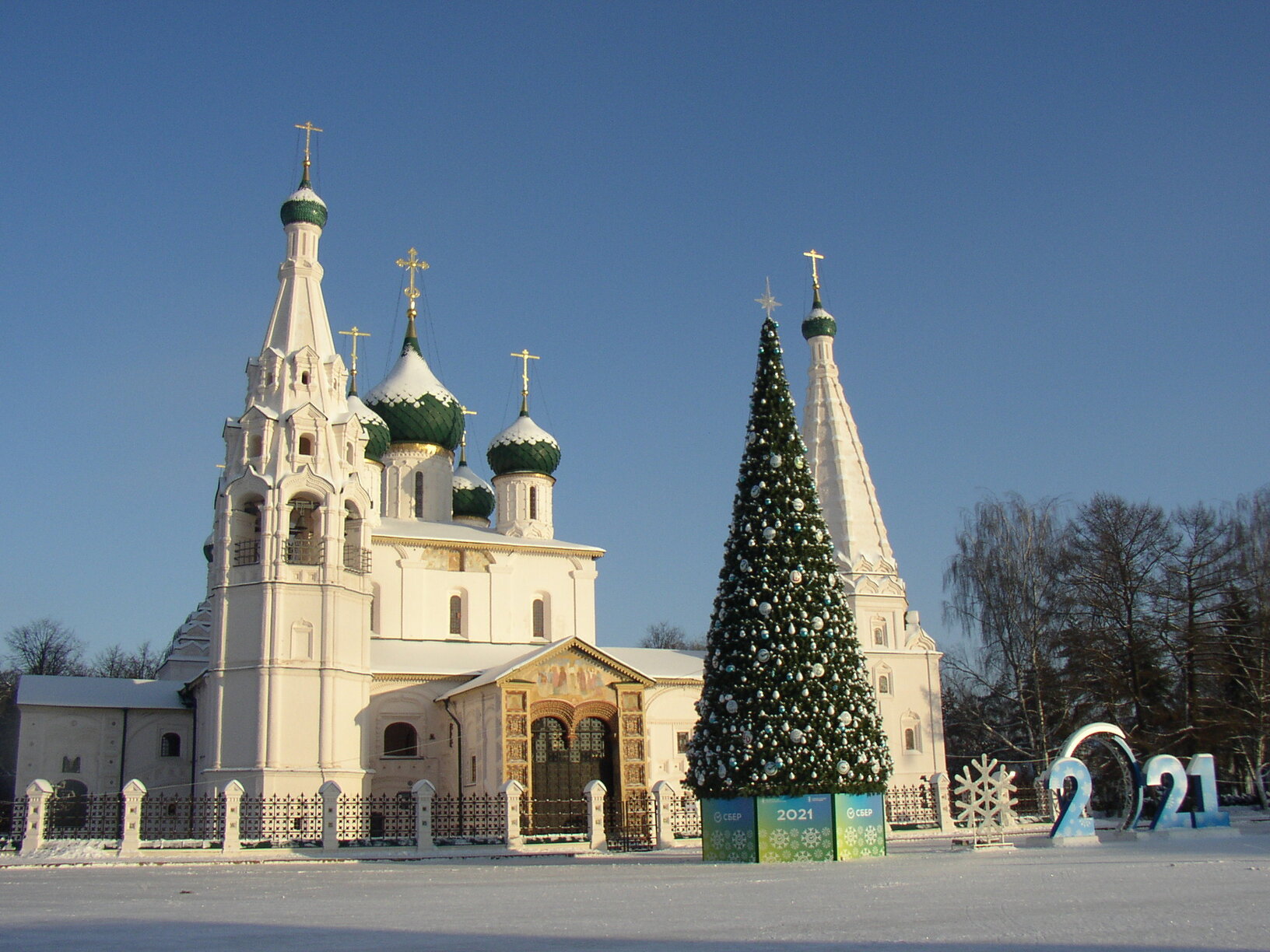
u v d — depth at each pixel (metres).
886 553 69.81
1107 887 21.23
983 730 75.25
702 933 15.18
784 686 33.78
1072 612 66.12
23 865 37.75
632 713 55.94
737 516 35.81
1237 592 64.19
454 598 65.25
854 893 21.08
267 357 57.16
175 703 64.12
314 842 44.47
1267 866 26.00
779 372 36.72
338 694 54.25
